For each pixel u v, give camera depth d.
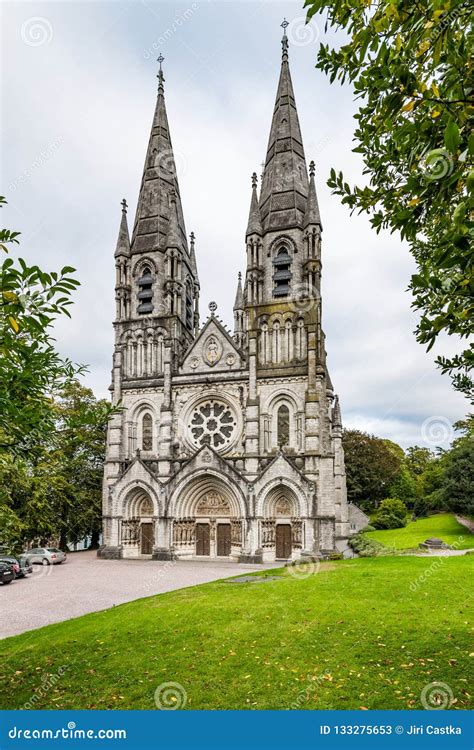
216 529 57.62
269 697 14.52
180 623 23.33
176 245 67.44
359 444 101.69
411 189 7.07
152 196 72.12
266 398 58.53
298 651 18.31
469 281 7.02
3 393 11.38
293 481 52.84
